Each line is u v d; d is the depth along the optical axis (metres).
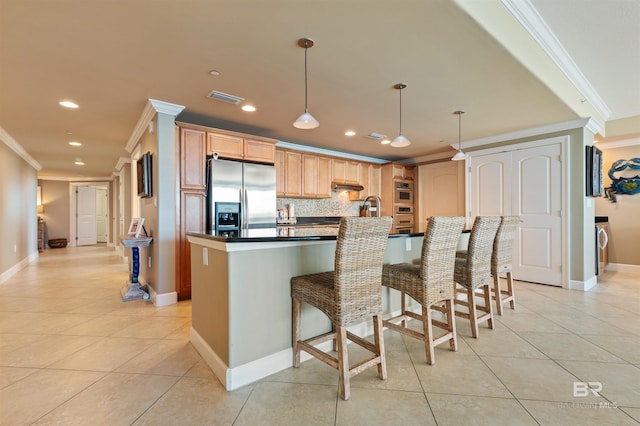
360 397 1.73
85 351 2.31
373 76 2.68
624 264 5.23
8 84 2.80
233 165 3.85
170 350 2.33
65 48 2.21
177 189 3.53
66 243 9.38
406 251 3.05
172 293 3.51
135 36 2.07
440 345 2.41
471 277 2.57
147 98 3.17
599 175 4.31
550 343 2.42
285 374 1.99
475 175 5.04
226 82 2.80
